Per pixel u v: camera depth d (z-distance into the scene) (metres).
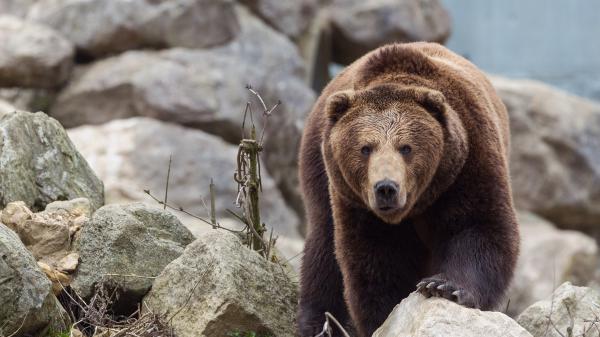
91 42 25.80
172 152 23.73
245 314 10.01
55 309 9.81
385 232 10.23
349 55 32.41
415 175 9.52
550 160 30.05
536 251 26.98
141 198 16.98
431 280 9.37
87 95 24.84
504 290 10.00
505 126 11.94
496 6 45.66
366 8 31.50
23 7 26.72
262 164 25.69
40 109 24.92
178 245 11.07
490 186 9.95
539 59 45.66
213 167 24.03
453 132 9.76
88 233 10.68
